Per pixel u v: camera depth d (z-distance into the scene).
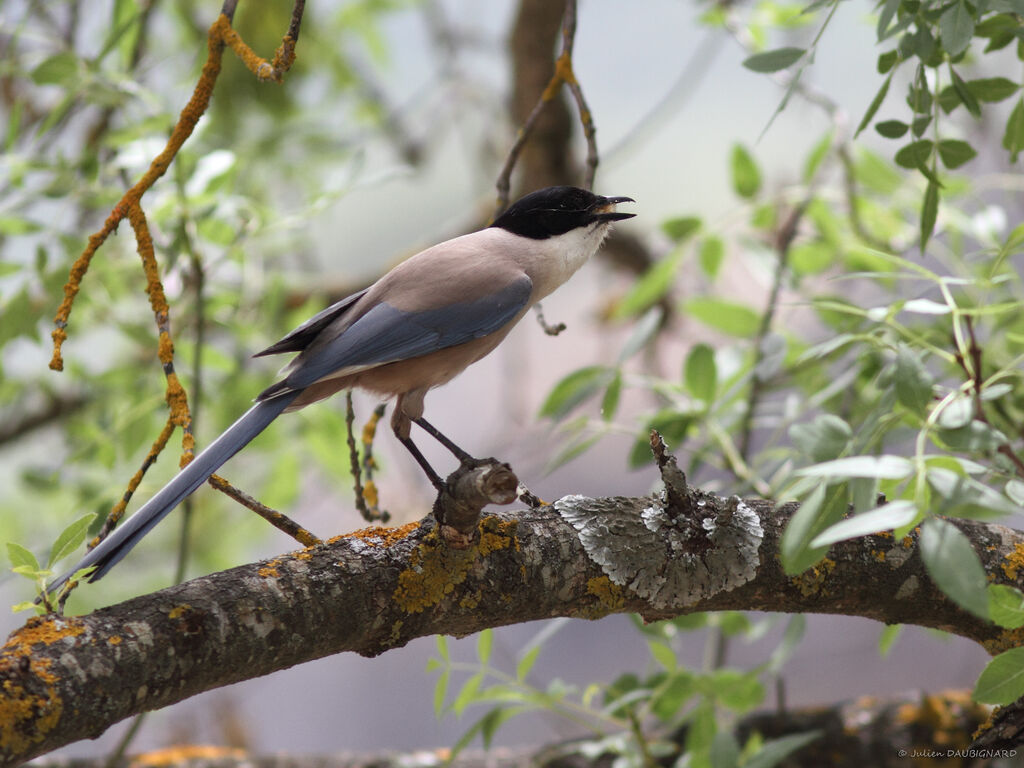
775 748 6.83
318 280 12.65
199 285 8.62
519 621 5.75
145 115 8.77
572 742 8.44
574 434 8.48
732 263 11.19
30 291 8.87
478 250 7.86
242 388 10.03
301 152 12.74
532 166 12.59
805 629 7.61
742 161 10.15
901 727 8.38
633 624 7.99
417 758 8.53
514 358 12.74
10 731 4.27
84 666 4.50
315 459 11.38
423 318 7.33
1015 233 6.05
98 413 10.58
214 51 5.85
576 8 7.89
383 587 5.35
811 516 4.47
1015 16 6.16
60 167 8.90
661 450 5.79
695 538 5.84
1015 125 6.38
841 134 9.76
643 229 14.53
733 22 10.38
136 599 4.88
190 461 5.12
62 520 10.95
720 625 8.22
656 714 7.57
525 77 12.34
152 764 8.27
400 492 12.82
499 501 5.14
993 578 5.93
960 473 4.35
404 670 19.59
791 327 10.80
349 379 7.45
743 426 8.55
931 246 8.88
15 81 11.14
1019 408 7.80
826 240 10.11
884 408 5.38
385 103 13.60
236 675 4.98
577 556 5.73
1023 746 5.92
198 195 8.54
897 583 5.98
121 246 10.30
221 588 5.03
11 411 12.23
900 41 5.98
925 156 6.21
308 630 5.14
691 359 8.08
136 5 9.11
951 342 7.65
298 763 8.41
